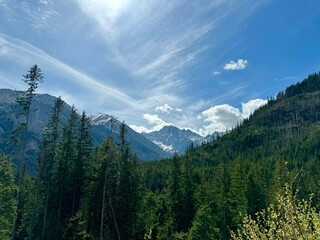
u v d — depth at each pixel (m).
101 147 54.84
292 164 118.94
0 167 45.84
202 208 56.28
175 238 53.69
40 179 57.50
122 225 52.59
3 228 46.44
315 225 7.86
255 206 62.06
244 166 79.62
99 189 53.09
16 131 47.44
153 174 132.50
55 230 56.84
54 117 58.75
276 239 7.99
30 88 48.56
